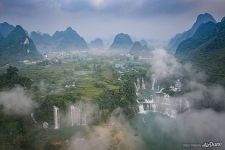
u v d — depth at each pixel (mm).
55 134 152625
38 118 163125
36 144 142750
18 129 149875
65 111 169000
